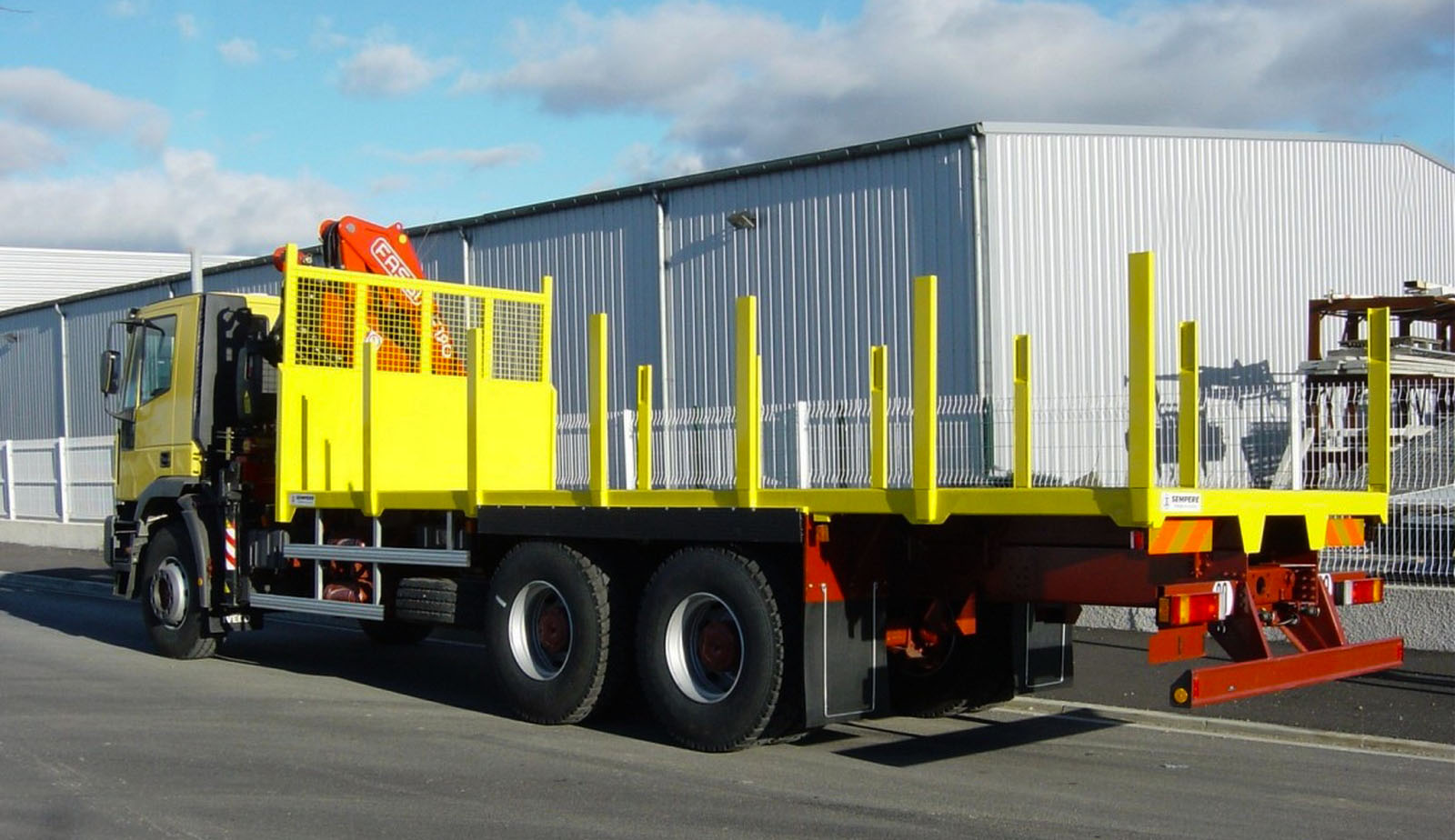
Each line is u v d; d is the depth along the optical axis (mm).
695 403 21766
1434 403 11727
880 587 7883
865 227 19656
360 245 11773
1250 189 23297
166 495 11648
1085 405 14914
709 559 7887
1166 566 6812
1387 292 26750
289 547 10570
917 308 7145
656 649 8133
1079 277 19734
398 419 10844
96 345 34469
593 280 23234
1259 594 7453
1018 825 6316
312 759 7684
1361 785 7234
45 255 49125
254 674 11078
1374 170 26641
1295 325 24172
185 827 6207
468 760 7695
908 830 6219
